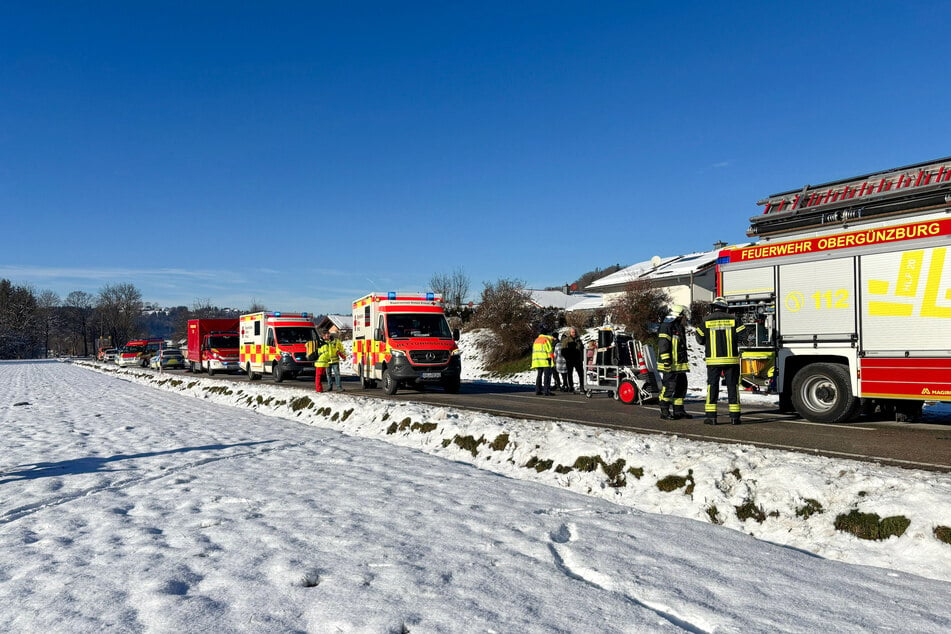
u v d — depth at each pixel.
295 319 26.14
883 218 10.05
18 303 122.38
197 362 34.50
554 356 18.89
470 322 39.22
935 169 9.59
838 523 5.23
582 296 60.91
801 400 10.76
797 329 10.82
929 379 9.18
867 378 9.85
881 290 9.74
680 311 11.41
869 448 7.88
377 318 19.00
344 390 19.81
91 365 63.84
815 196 11.05
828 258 10.43
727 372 10.26
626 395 14.65
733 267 11.89
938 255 9.16
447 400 15.88
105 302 132.62
